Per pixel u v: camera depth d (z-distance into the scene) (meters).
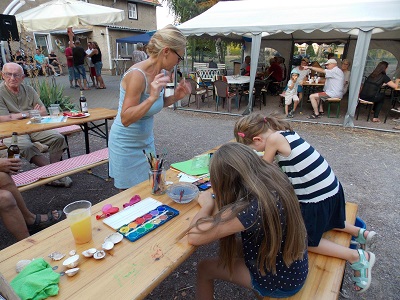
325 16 6.27
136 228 1.36
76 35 16.44
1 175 2.14
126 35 17.73
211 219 1.21
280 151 1.66
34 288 0.98
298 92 7.74
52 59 15.20
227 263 1.41
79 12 5.96
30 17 5.96
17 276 1.05
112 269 1.11
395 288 2.05
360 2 6.84
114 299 0.97
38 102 3.69
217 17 7.66
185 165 2.20
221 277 1.53
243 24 6.72
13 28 5.14
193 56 14.11
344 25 5.63
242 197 1.17
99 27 16.08
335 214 1.75
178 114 7.54
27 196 3.27
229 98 7.59
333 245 1.66
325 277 1.48
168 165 4.11
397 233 2.65
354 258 1.62
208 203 1.50
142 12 19.19
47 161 3.38
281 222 1.15
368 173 3.92
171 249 1.23
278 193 1.17
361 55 5.70
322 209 1.63
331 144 5.09
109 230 1.36
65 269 1.11
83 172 3.89
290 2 7.84
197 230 1.22
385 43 9.48
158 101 2.01
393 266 2.26
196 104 8.73
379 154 4.63
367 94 6.44
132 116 1.74
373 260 1.62
